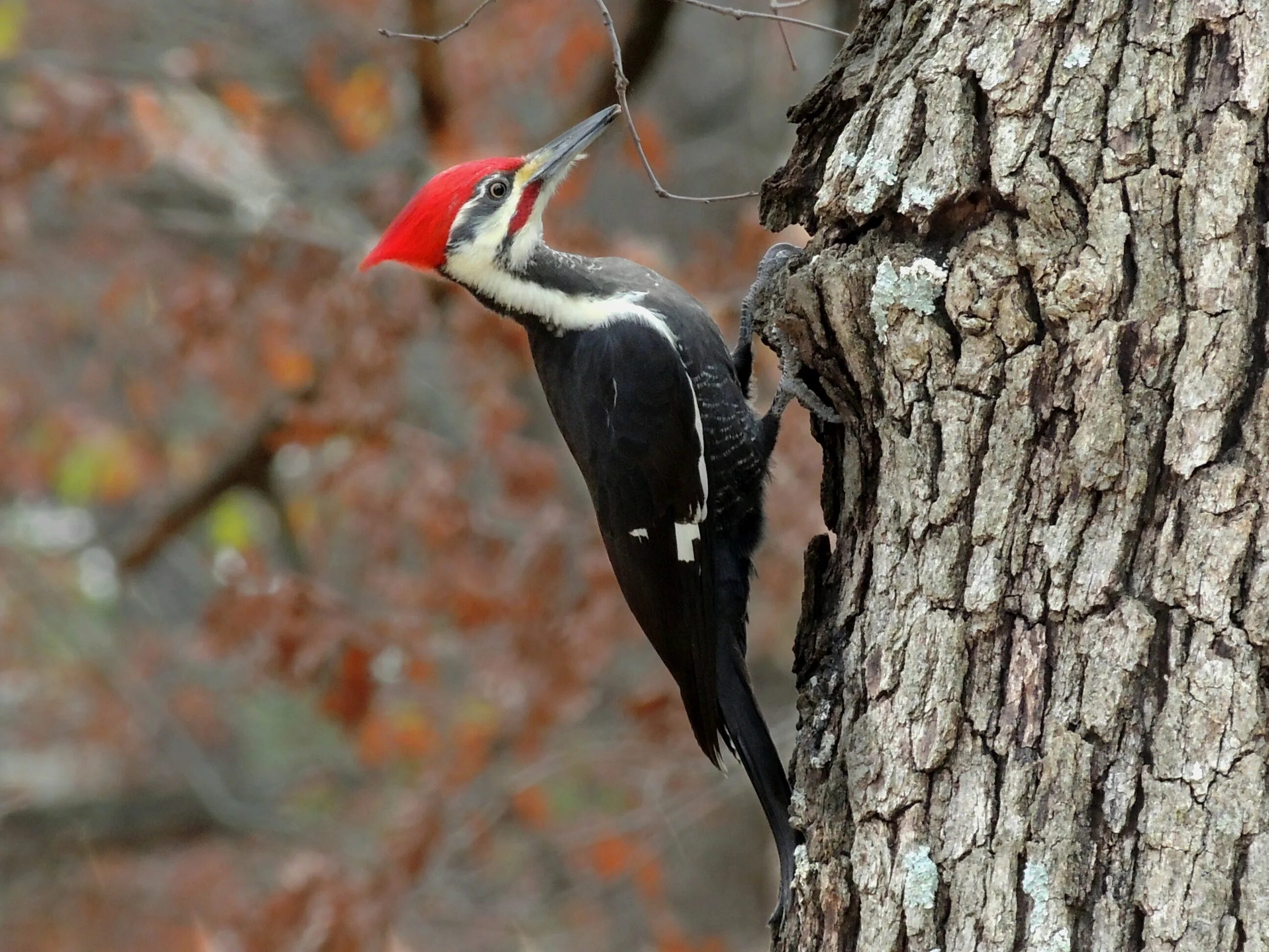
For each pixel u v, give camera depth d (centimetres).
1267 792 454
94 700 1789
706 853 1727
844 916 528
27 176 1252
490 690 1248
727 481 779
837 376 574
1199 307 480
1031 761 491
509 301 787
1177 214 488
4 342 1594
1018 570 504
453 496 1248
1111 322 492
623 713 1334
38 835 1855
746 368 834
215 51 1450
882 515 542
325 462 1332
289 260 1268
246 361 1345
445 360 1495
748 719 725
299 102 1515
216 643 1231
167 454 1600
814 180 613
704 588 760
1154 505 483
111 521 1886
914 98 538
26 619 1845
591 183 1469
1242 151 481
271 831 1681
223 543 1544
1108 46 506
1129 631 477
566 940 1662
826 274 548
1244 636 462
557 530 1234
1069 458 497
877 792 521
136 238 1459
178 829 1858
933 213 527
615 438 765
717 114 1806
